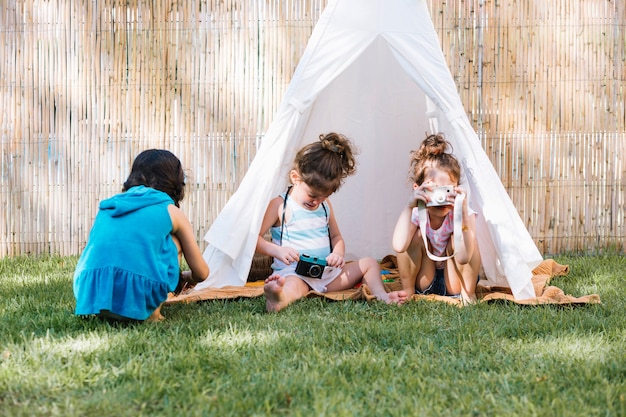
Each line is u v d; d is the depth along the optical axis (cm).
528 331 305
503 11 545
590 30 546
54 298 377
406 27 389
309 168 382
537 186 555
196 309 349
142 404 217
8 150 556
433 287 383
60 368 246
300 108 387
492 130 552
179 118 551
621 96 549
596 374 245
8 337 286
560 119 550
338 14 395
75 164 556
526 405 218
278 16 543
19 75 552
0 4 548
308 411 213
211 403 217
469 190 385
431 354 271
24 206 559
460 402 221
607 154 553
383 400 222
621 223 557
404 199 480
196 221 554
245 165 551
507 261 366
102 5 548
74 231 560
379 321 320
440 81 383
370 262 391
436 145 378
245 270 384
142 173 340
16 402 220
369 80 462
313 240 395
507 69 548
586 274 465
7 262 521
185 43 548
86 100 552
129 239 311
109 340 279
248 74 548
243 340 284
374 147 474
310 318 325
